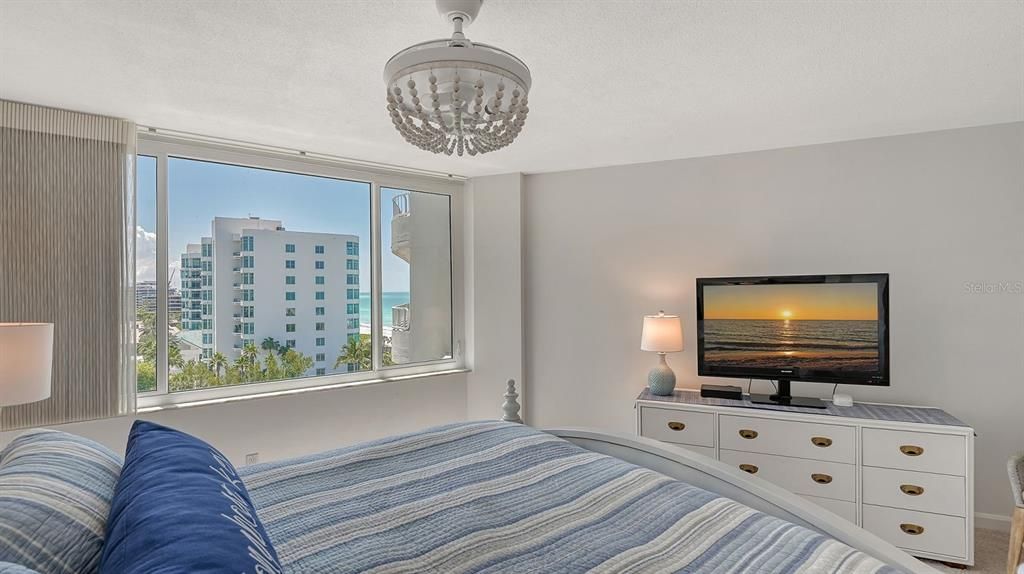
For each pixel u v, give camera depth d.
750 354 3.53
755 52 2.17
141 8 1.80
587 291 4.26
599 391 4.21
